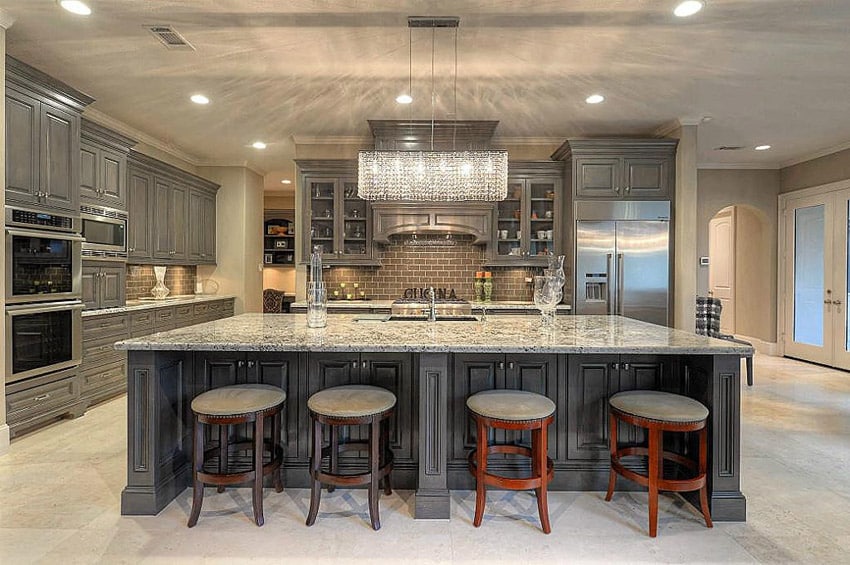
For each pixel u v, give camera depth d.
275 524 2.35
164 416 2.54
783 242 6.86
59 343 3.65
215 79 3.95
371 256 5.44
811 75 3.82
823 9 2.85
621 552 2.13
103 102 4.48
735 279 7.88
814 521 2.39
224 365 2.77
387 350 2.31
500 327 3.04
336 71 3.81
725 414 2.40
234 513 2.45
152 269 5.99
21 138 3.27
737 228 7.83
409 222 5.29
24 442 3.37
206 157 6.64
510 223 5.53
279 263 9.70
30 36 3.23
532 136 5.57
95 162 4.28
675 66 3.67
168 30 3.15
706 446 2.42
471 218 5.31
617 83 4.01
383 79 3.95
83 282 4.15
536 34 3.18
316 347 2.32
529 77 3.89
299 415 2.77
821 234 6.26
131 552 2.10
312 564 2.03
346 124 5.16
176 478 2.63
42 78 3.38
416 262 5.82
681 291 4.93
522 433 2.74
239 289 6.79
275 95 4.31
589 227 5.05
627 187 5.04
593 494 2.69
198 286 6.74
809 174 6.41
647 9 2.87
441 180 3.81
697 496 2.50
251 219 7.02
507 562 2.05
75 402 3.89
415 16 2.96
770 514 2.46
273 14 2.95
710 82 3.97
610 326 3.12
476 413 2.34
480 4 2.83
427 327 3.02
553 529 2.31
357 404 2.33
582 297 5.05
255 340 2.42
